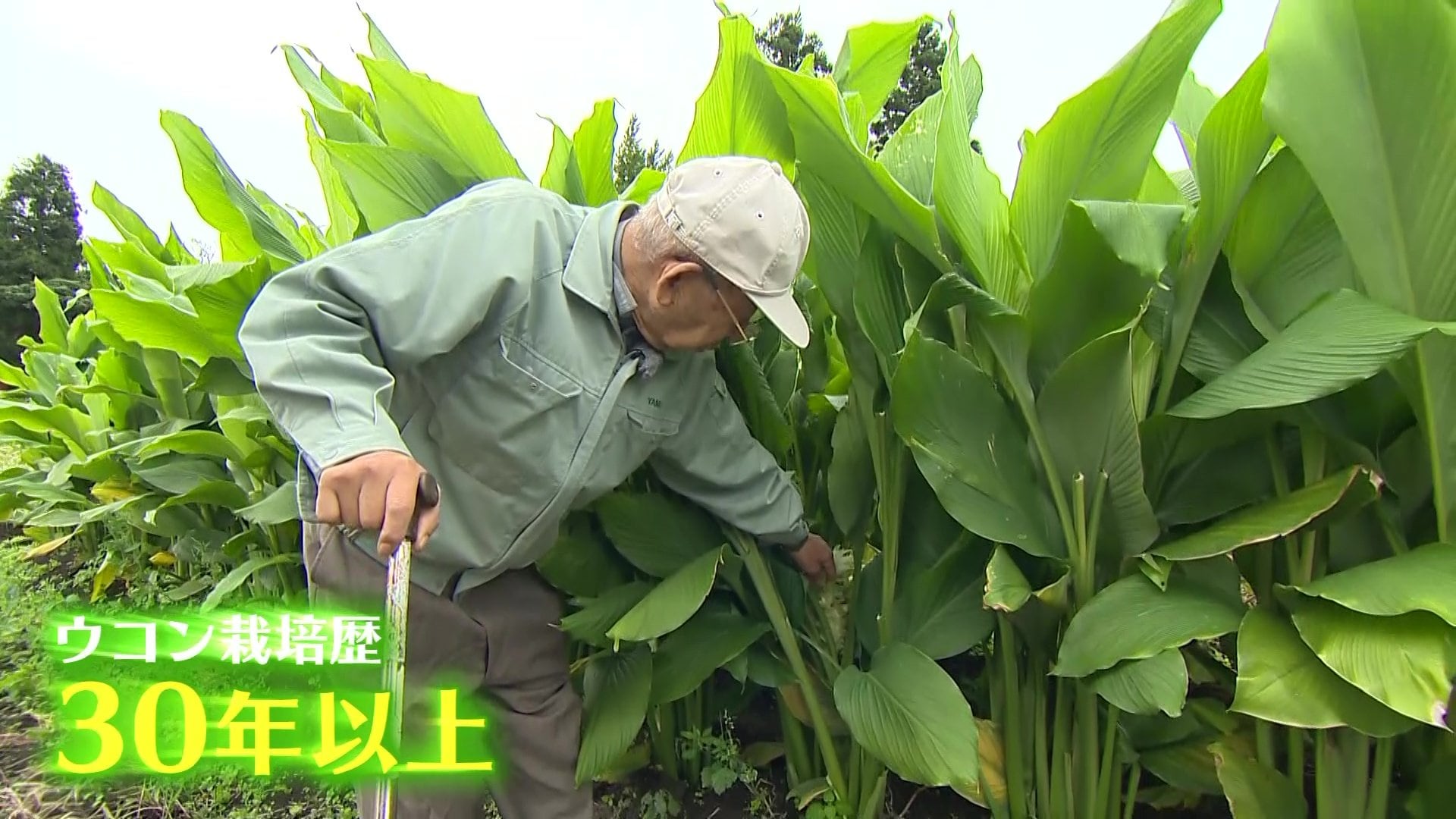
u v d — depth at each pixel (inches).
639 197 54.5
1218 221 38.7
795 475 57.2
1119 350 37.9
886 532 48.8
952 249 44.9
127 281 66.6
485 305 36.8
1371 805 39.2
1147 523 40.2
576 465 40.9
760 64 44.6
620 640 50.1
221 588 68.1
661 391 42.5
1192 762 44.4
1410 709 30.0
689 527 51.4
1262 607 38.2
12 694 77.1
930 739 40.3
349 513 31.0
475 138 52.4
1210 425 40.7
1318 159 33.9
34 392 122.5
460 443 40.9
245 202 60.3
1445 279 33.0
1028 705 46.8
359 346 35.2
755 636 49.8
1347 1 32.4
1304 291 40.6
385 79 50.7
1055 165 40.5
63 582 112.6
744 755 59.1
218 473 86.2
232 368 64.6
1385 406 37.6
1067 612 42.6
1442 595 30.5
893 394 42.1
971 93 52.4
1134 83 37.8
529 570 49.7
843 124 38.7
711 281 36.6
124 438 95.6
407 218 53.1
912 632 49.2
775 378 54.1
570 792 50.8
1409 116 32.0
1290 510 35.8
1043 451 42.4
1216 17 35.5
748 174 36.1
